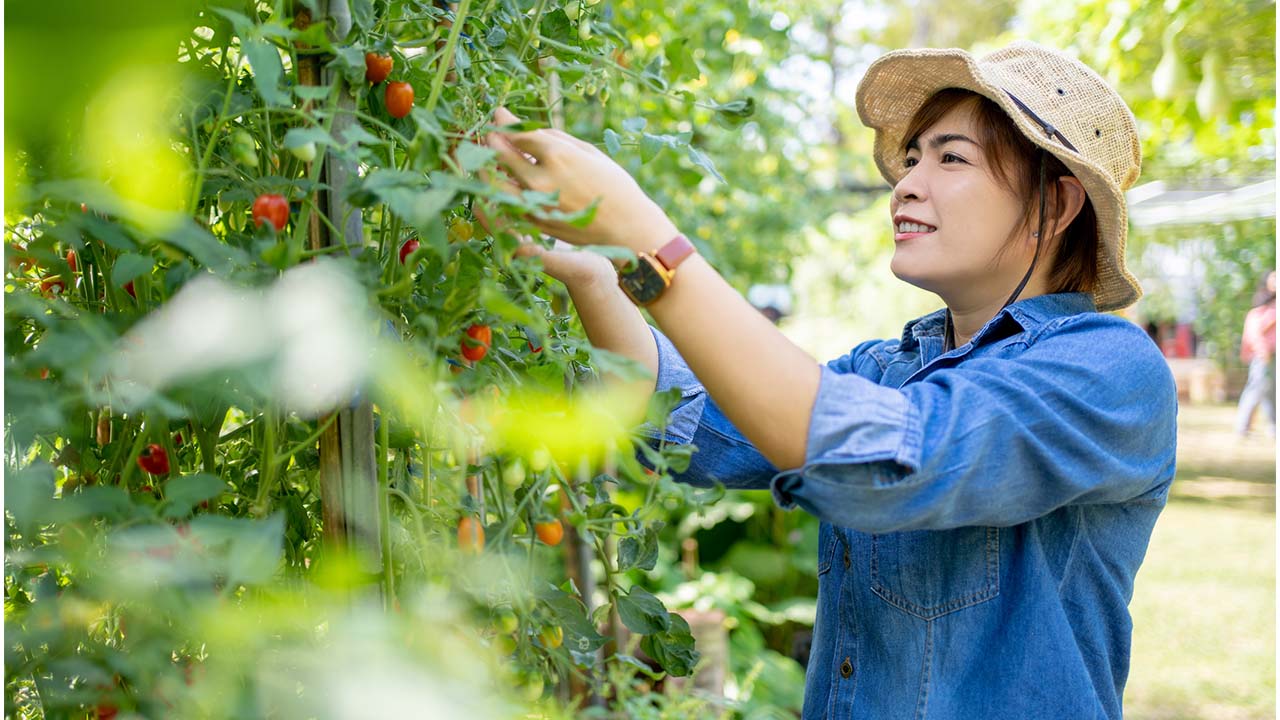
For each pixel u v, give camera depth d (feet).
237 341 1.70
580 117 6.60
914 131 3.68
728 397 2.59
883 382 4.04
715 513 12.50
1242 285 35.86
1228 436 33.42
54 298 2.65
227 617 1.86
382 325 2.44
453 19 2.85
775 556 12.30
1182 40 14.35
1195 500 24.14
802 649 11.46
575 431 2.39
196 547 1.92
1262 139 16.25
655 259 2.54
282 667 2.09
